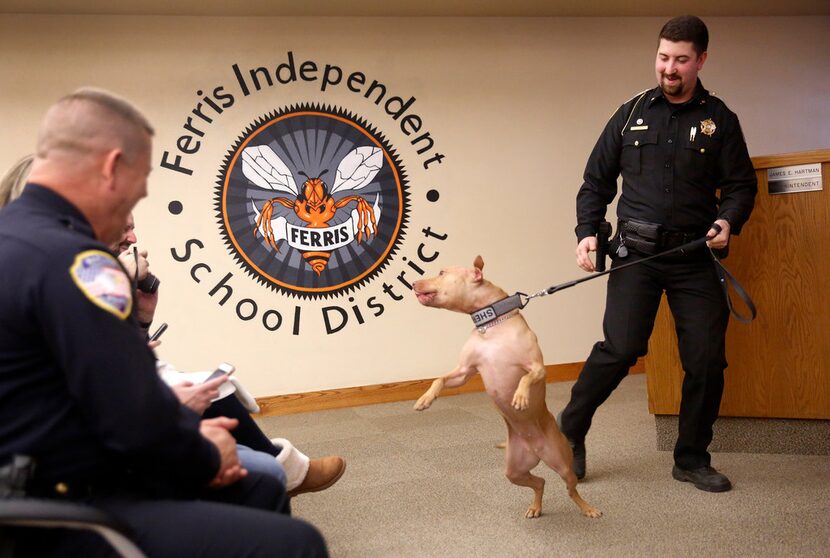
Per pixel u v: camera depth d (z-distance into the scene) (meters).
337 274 5.07
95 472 1.23
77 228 1.23
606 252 3.15
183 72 4.82
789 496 2.80
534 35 5.42
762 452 3.41
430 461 3.56
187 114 4.82
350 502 3.00
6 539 1.08
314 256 5.02
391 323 5.17
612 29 5.53
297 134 4.99
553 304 5.47
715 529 2.52
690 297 2.97
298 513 2.89
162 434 1.17
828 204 3.23
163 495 1.34
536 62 5.42
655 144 2.97
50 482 1.19
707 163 2.92
